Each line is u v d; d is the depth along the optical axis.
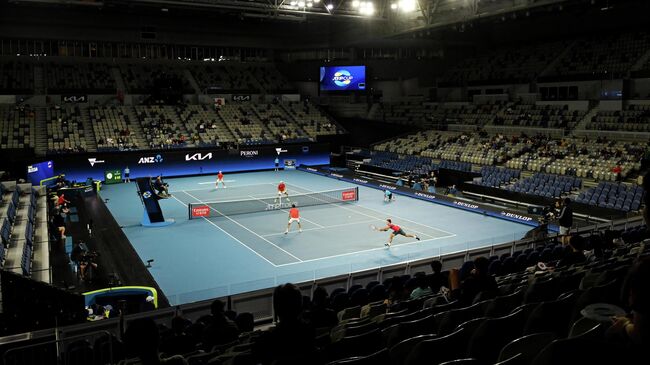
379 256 22.23
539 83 48.91
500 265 14.55
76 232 23.81
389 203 34.22
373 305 10.76
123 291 15.87
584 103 43.47
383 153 48.59
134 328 4.30
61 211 26.12
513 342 4.45
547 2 31.92
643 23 46.28
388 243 23.64
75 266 18.11
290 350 4.60
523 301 7.73
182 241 24.97
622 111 40.59
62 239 21.25
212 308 9.40
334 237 25.50
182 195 37.03
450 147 45.16
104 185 41.81
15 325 12.38
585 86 45.38
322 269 19.78
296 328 4.66
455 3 37.41
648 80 41.38
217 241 24.88
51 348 9.51
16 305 12.46
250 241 24.86
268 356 4.66
